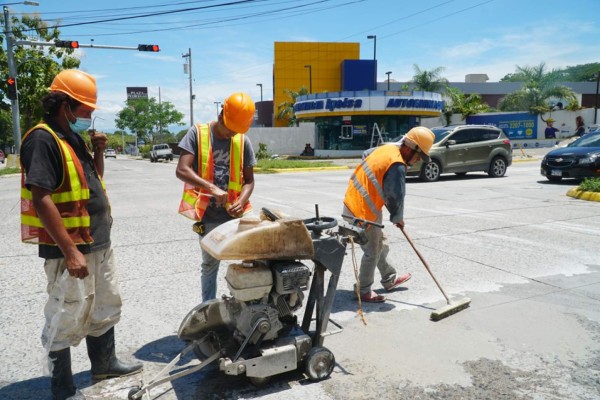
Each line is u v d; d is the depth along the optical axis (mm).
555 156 13359
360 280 4418
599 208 9383
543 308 4250
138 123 79125
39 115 26844
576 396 2865
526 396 2869
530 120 39344
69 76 2492
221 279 5000
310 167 23656
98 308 2875
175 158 50688
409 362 3285
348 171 22391
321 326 3010
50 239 2492
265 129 40156
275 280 2758
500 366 3230
